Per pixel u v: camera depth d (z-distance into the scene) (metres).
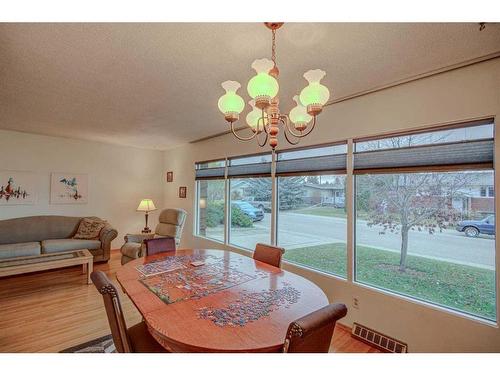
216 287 1.67
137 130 4.15
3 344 2.13
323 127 2.85
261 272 1.99
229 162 4.33
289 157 3.29
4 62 1.93
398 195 2.35
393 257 2.36
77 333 2.32
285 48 1.72
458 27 1.47
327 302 1.47
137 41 1.65
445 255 2.06
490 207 1.85
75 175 4.99
